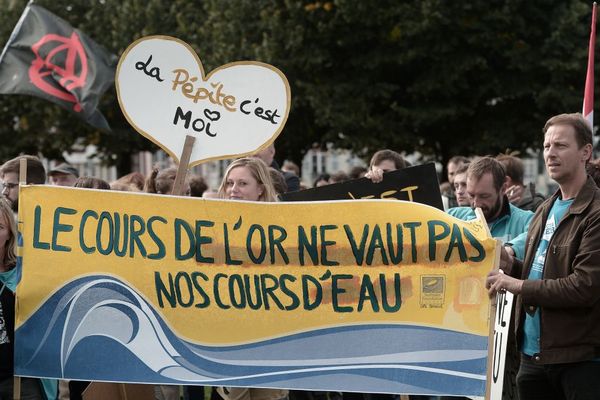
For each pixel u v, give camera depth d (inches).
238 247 280.5
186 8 1409.9
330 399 464.8
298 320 279.1
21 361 269.7
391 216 280.1
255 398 298.4
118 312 275.3
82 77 578.6
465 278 275.7
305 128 1412.4
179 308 277.7
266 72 302.8
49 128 1561.3
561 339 264.2
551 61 1197.1
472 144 1334.9
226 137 303.4
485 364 273.0
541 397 283.4
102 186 415.8
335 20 1225.4
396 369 275.7
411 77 1307.8
